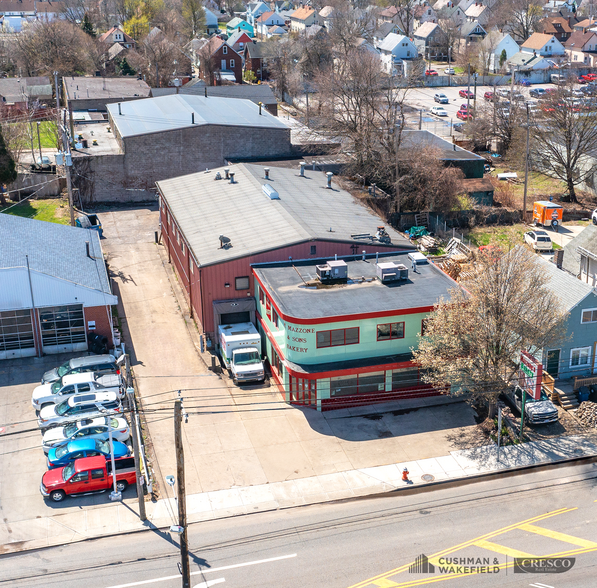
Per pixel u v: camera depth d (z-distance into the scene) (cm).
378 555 2962
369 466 3553
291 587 2778
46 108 10562
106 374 4109
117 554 2981
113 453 3253
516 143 8462
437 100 12706
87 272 4797
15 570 2883
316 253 4672
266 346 4478
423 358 3825
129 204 7325
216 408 4025
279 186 5778
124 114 8000
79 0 18750
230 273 4528
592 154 7875
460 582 2797
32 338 4538
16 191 7319
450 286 4322
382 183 7169
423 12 19525
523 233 6738
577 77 13375
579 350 4188
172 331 4844
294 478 3469
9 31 17025
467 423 3925
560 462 3606
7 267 4369
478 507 3275
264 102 10225
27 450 3647
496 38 15612
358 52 11931
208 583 2806
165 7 19500
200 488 3400
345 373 3953
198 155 7388
